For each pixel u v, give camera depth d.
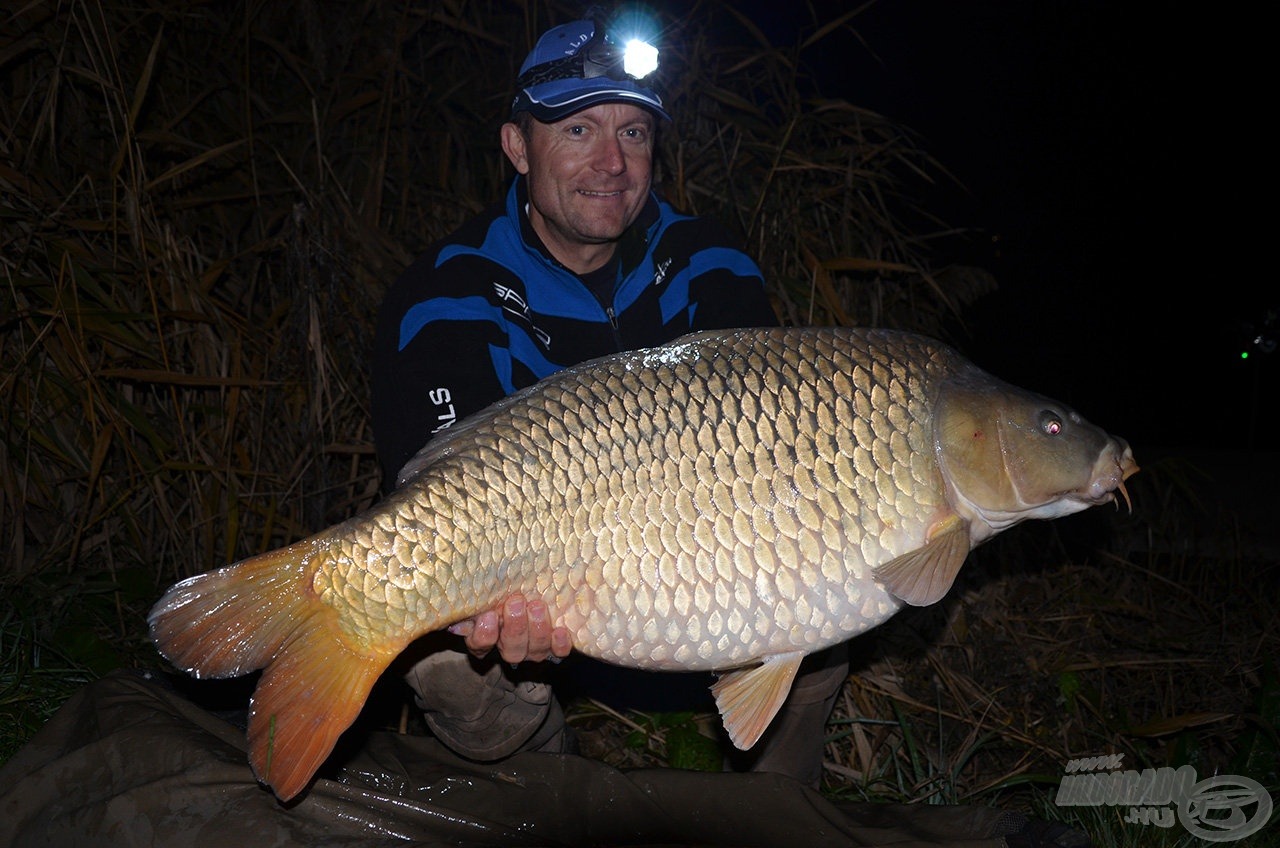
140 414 1.39
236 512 1.37
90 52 1.48
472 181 1.75
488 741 0.99
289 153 1.71
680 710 1.27
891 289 1.79
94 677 1.21
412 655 0.97
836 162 1.78
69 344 1.41
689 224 1.15
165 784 0.86
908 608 1.45
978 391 0.87
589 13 1.07
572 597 0.83
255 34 1.71
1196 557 1.73
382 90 1.77
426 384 1.01
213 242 1.65
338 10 1.89
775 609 0.84
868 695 1.36
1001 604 1.52
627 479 0.82
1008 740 1.29
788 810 0.96
